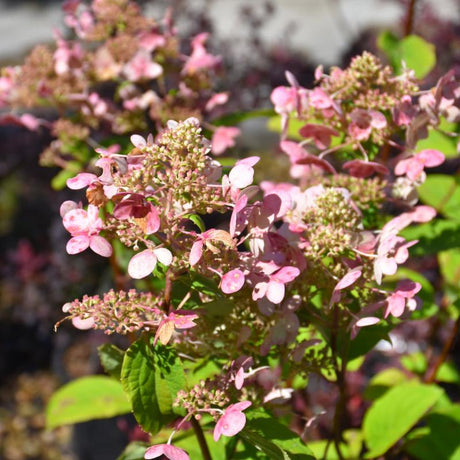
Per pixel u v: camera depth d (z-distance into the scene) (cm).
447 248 90
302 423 106
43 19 520
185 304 73
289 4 480
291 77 83
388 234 74
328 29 421
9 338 256
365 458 88
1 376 252
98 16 104
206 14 204
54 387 247
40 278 238
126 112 102
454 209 101
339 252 73
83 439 161
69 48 104
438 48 185
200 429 75
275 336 74
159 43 101
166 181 69
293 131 104
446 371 111
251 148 239
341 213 74
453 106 80
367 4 424
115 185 69
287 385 85
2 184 301
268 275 70
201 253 67
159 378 71
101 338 183
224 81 189
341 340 81
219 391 70
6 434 232
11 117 106
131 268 68
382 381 111
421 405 89
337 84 82
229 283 67
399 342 143
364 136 80
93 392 102
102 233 73
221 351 77
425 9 194
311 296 75
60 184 112
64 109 106
